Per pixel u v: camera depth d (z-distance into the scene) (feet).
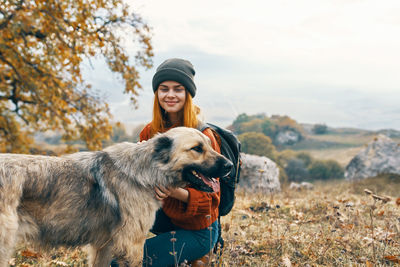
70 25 30.78
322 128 417.90
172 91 11.55
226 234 15.14
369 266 11.69
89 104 36.11
